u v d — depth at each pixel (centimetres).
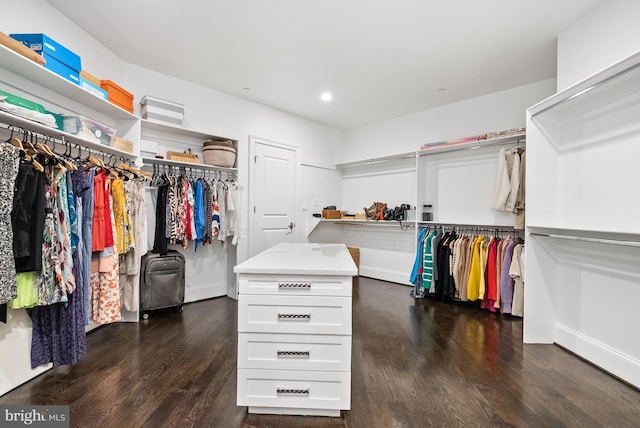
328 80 337
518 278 301
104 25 240
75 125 204
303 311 151
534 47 264
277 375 151
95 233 209
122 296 272
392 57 285
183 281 310
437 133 418
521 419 148
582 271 221
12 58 162
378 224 485
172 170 330
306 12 222
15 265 149
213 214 332
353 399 164
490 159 366
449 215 400
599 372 197
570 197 234
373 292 403
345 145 541
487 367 201
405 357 215
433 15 223
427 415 151
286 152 441
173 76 329
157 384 176
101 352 216
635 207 184
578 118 226
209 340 239
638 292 182
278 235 430
